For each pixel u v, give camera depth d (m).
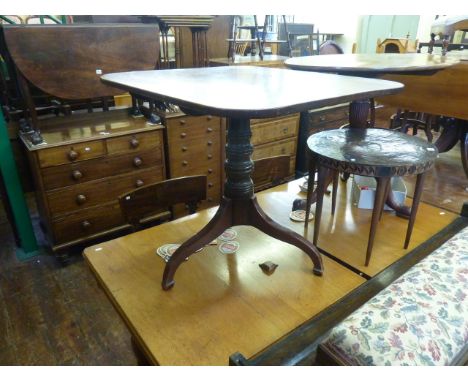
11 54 1.66
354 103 1.36
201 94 0.81
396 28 5.04
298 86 0.94
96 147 1.85
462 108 2.14
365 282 1.04
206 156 2.34
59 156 1.75
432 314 0.73
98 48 1.88
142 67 2.03
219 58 2.92
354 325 0.70
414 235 1.32
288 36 3.31
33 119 1.74
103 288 1.07
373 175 0.99
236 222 1.05
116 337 1.56
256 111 0.66
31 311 1.70
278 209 1.50
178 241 1.26
